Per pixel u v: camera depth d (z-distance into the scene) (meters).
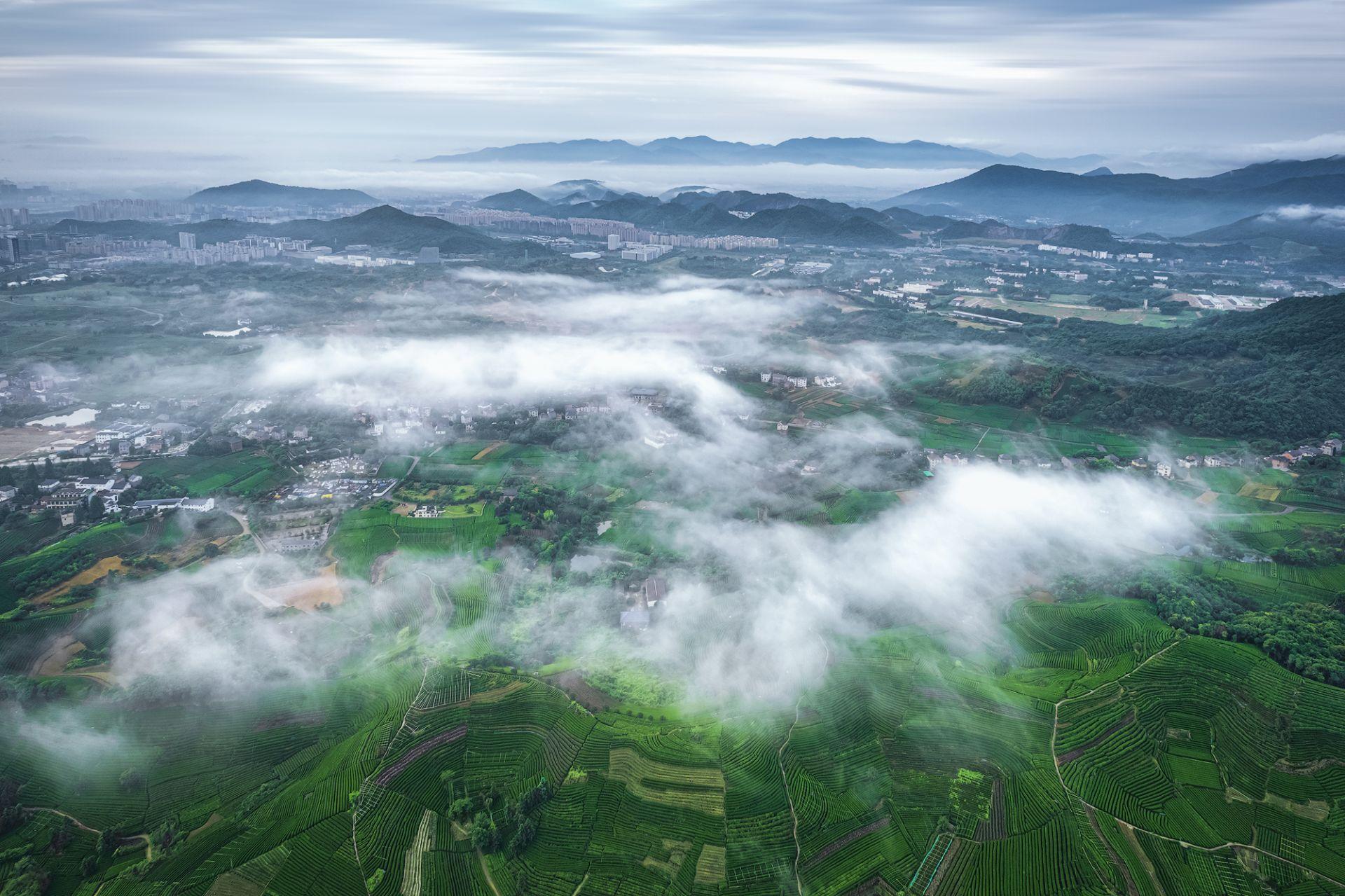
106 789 184.12
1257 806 178.00
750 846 170.12
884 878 164.12
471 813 177.88
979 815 177.25
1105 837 172.00
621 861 166.88
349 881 163.00
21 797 181.38
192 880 162.00
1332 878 162.00
